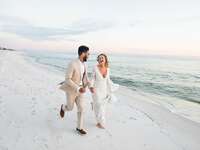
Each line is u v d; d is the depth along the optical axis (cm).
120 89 1188
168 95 1109
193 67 3834
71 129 462
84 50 414
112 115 592
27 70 1628
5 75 1123
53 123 488
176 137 473
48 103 638
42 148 372
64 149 375
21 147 369
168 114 669
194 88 1375
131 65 3962
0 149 355
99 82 457
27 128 450
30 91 772
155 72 2520
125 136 450
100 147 392
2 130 429
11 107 572
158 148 408
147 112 668
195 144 444
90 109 624
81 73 421
